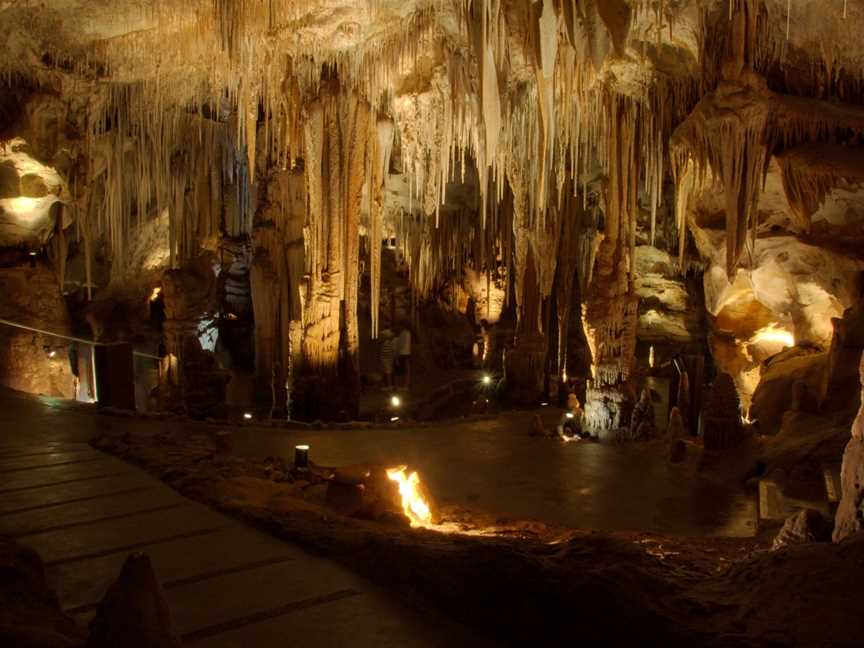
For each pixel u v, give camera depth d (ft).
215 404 50.52
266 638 10.14
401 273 77.71
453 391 66.28
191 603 11.30
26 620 8.80
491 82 34.09
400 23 37.65
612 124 40.50
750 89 31.01
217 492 17.35
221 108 58.29
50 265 52.42
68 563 13.03
